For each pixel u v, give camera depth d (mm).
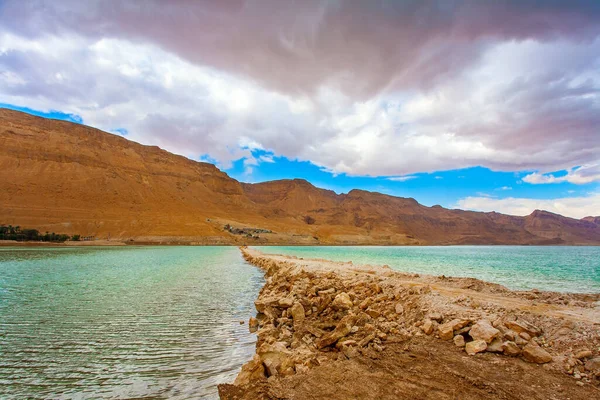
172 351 10469
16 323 13852
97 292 22141
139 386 7938
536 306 11023
